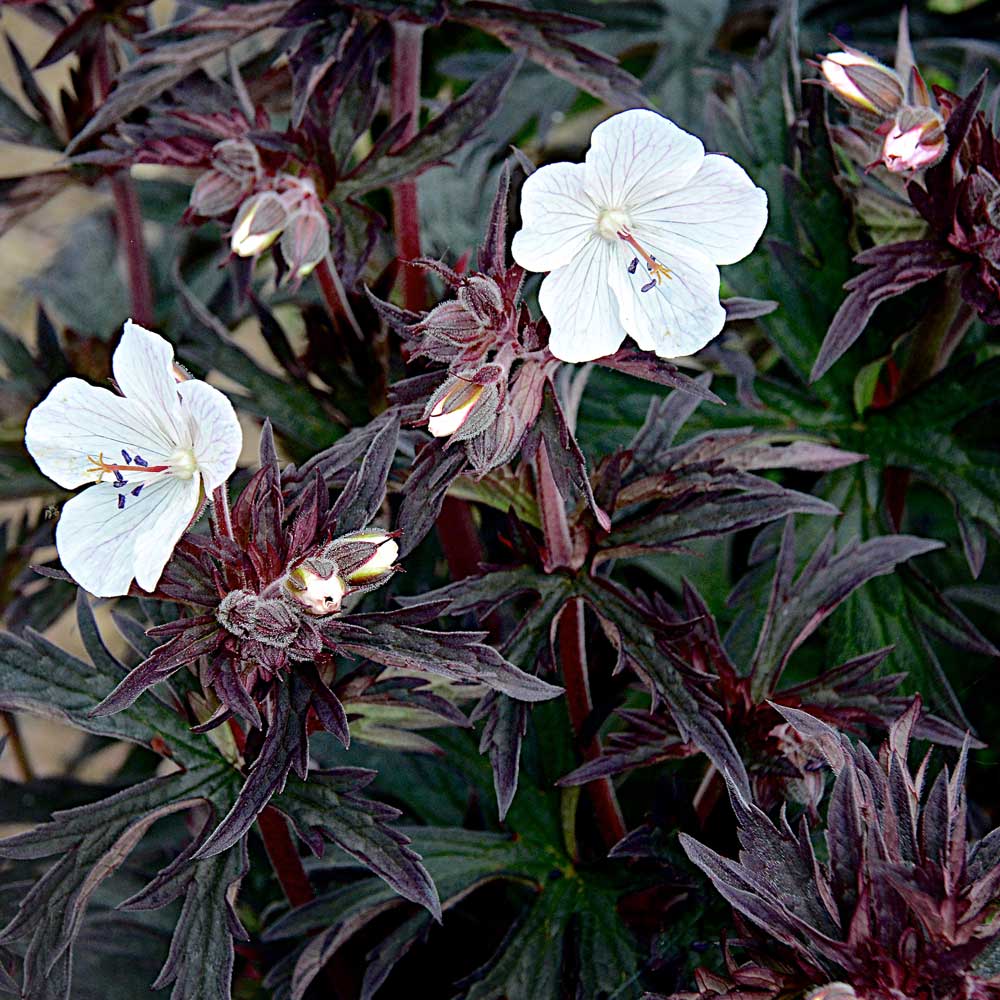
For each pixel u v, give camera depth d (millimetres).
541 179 291
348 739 304
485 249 309
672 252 300
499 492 348
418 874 314
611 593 340
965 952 273
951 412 391
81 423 297
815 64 364
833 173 393
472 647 309
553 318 297
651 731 344
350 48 374
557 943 358
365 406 398
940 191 348
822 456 372
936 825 291
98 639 334
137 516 295
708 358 402
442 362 316
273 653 303
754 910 290
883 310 399
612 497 344
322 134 365
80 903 321
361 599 340
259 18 377
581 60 376
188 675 335
